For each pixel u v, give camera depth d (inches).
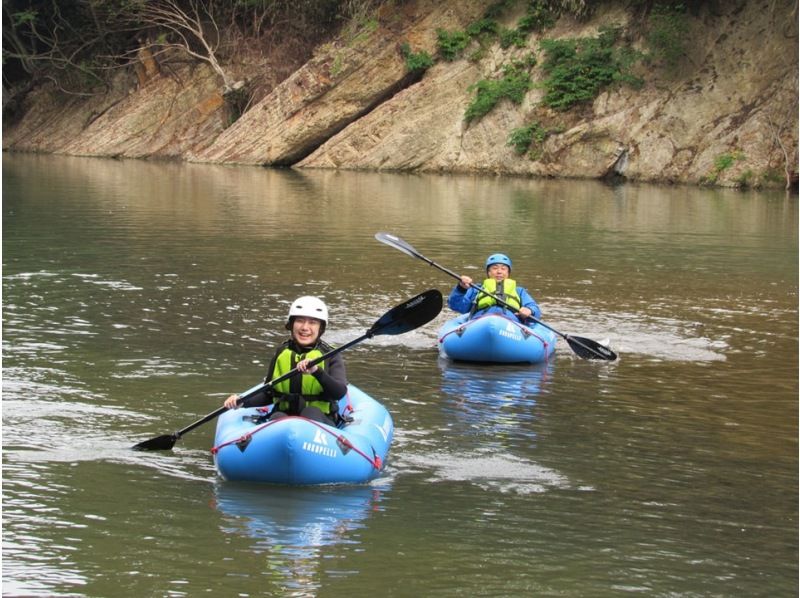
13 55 1843.0
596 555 199.6
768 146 1232.2
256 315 439.5
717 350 396.5
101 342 381.1
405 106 1482.5
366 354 381.7
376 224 788.6
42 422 279.6
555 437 280.5
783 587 187.5
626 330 430.0
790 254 661.9
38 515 212.1
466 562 194.4
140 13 1745.8
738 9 1317.7
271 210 880.9
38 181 1155.9
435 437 277.0
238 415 256.5
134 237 685.3
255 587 181.6
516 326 370.6
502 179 1341.0
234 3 1732.3
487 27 1482.5
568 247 678.5
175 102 1752.0
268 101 1583.4
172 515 213.8
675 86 1323.8
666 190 1183.6
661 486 241.6
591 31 1408.7
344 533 206.5
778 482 246.2
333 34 1662.2
